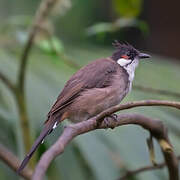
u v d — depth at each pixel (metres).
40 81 8.82
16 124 7.98
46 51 8.96
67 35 11.47
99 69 8.98
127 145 8.15
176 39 16.20
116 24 9.34
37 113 8.35
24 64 8.01
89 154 7.95
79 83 8.65
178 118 8.78
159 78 9.49
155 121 6.45
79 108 8.50
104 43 13.48
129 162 7.92
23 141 7.93
